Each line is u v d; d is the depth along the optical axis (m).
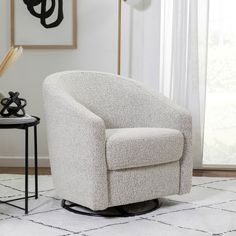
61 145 3.40
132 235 3.00
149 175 3.40
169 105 3.65
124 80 3.88
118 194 3.27
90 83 3.79
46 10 4.85
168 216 3.38
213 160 5.09
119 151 3.19
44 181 4.32
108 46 4.91
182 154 3.58
